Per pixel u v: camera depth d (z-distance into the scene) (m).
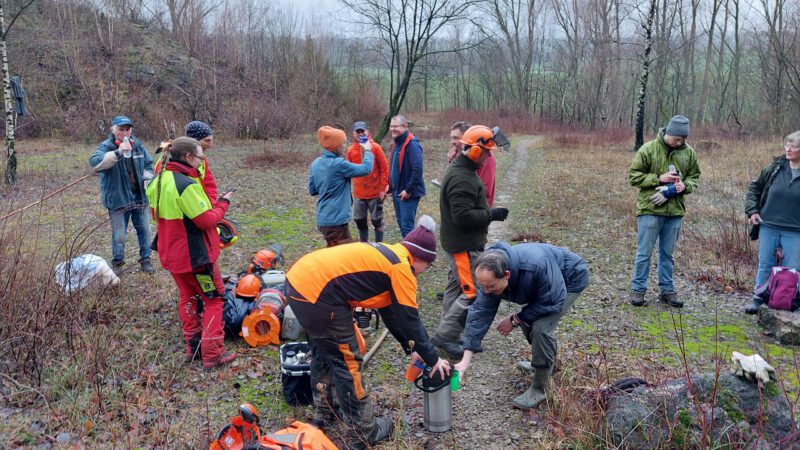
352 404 3.74
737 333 5.64
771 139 24.62
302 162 17.19
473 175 4.84
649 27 20.92
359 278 3.53
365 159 6.19
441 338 5.18
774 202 5.80
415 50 23.38
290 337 5.30
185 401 4.33
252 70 31.05
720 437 3.32
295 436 3.15
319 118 28.97
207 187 5.57
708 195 12.22
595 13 42.03
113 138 6.70
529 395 4.38
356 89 32.59
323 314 3.54
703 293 6.72
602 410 3.78
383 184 7.54
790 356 5.08
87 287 5.68
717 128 33.97
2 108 21.34
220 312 4.79
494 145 4.77
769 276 5.77
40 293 5.00
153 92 25.56
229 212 10.73
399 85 23.78
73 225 9.07
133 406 4.16
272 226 9.75
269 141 23.91
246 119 24.58
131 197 6.78
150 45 29.02
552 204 11.55
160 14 31.97
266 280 5.78
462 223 4.80
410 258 3.66
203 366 4.80
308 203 11.60
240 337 5.35
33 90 22.83
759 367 3.66
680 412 3.52
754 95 41.03
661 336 5.53
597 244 8.80
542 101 48.94
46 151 18.47
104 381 4.44
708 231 9.30
